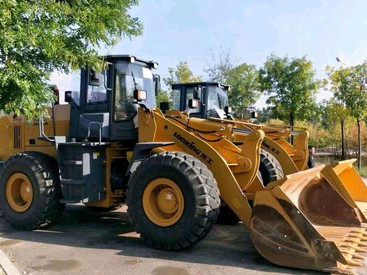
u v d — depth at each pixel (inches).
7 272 167.6
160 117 224.2
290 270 171.2
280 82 673.6
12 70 141.9
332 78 593.6
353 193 250.2
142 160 217.5
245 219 192.5
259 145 219.8
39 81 157.4
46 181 240.4
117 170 253.4
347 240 187.5
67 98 265.7
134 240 221.3
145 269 173.9
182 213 191.9
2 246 211.5
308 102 671.1
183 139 214.7
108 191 247.8
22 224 242.4
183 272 169.9
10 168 249.0
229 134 230.5
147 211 202.5
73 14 156.5
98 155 243.3
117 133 249.8
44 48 148.1
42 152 261.0
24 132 288.8
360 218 214.7
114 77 251.4
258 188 235.5
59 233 238.8
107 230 246.2
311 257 167.2
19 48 143.3
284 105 671.1
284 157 304.8
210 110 451.5
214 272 169.5
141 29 186.2
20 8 132.7
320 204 217.8
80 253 197.9
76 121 260.1
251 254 193.5
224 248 203.8
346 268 165.5
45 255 195.2
